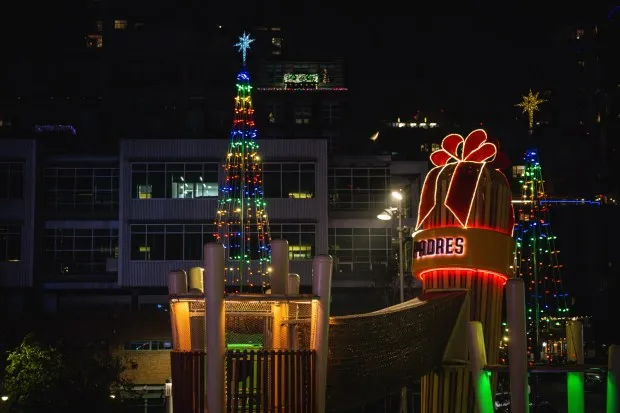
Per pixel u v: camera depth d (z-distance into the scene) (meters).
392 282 62.38
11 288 63.16
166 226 61.72
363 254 66.38
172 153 62.22
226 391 14.28
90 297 64.75
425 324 17.77
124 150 62.22
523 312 16.52
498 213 19.36
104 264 65.44
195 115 78.50
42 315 57.78
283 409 14.45
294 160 62.66
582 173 85.69
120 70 81.31
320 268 14.58
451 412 18.91
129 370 56.00
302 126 80.19
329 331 15.29
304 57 85.12
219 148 62.31
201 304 15.08
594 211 77.81
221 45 82.12
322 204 62.47
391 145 82.44
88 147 69.19
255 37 87.44
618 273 74.12
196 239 61.69
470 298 19.09
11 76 81.50
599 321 72.62
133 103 80.50
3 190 63.94
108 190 65.81
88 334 56.59
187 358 14.49
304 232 62.25
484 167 19.45
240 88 64.56
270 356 14.54
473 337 17.12
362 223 66.69
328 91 81.38
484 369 17.08
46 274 64.06
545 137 86.38
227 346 15.75
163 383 56.12
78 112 79.81
